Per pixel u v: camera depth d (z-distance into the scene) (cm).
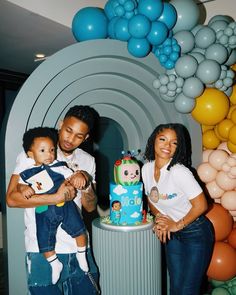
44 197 185
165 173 216
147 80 277
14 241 221
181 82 263
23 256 224
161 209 229
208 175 286
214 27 275
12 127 219
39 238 189
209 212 282
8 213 220
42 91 231
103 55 250
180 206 217
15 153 220
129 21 248
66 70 240
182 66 256
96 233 230
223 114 274
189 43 266
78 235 198
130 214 228
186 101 268
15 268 222
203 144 313
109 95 273
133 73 270
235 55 284
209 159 287
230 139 276
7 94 548
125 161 230
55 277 190
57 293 195
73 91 248
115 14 261
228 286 294
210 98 269
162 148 215
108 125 557
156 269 233
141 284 226
